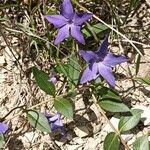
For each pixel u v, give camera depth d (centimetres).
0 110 23
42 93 23
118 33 22
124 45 25
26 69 24
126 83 24
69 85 22
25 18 25
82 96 23
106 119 21
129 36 25
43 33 24
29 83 23
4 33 24
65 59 24
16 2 25
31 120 20
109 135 20
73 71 22
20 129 22
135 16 26
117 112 22
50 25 24
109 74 20
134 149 20
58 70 22
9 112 21
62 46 24
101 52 20
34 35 23
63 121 22
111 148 20
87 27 24
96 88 22
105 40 20
